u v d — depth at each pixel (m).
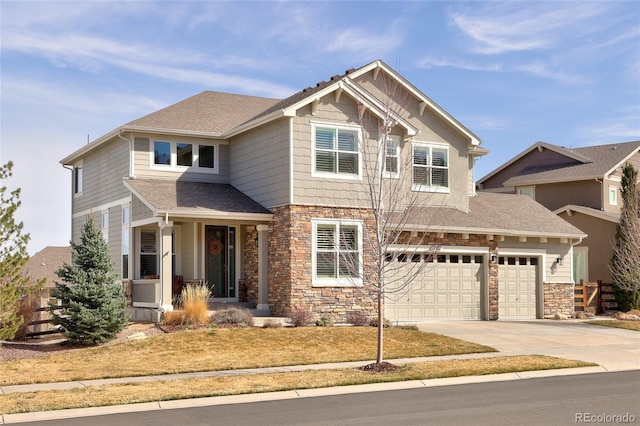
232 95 32.72
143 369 16.44
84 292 20.45
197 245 26.23
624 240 32.53
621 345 21.08
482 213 29.09
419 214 25.56
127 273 26.84
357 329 21.88
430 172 27.59
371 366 16.34
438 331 22.98
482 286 27.48
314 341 19.89
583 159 41.00
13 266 18.44
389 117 20.06
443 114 27.80
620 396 13.30
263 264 24.69
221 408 12.53
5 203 18.45
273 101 33.12
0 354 18.91
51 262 50.62
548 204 41.19
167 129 26.78
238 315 22.38
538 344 20.97
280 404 12.87
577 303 31.59
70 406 12.29
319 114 24.27
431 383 15.20
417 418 11.27
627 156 40.19
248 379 15.01
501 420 11.05
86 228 21.58
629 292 31.88
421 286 25.98
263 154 25.50
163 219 23.31
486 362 17.44
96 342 20.27
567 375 16.41
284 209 23.95
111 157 29.03
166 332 21.25
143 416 11.84
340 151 24.50
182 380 14.93
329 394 14.00
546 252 29.80
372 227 24.61
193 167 27.59
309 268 23.70
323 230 24.09
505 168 45.75
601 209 38.59
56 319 20.64
